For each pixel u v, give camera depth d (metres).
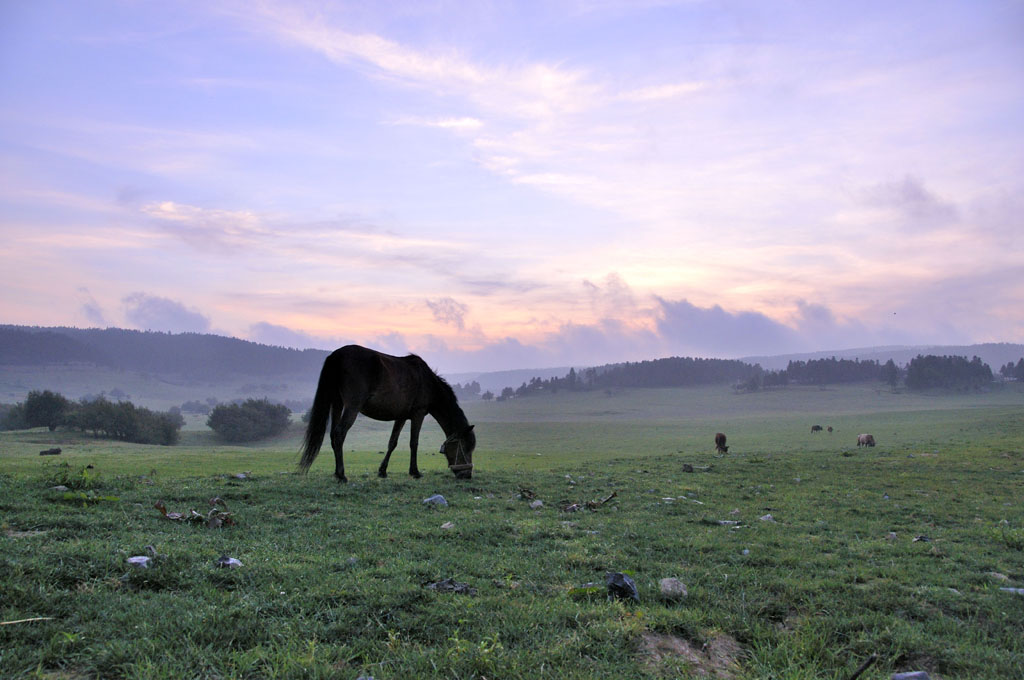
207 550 6.21
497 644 4.10
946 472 20.77
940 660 4.73
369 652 4.03
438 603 5.00
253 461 35.06
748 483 16.75
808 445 58.66
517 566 6.72
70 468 11.09
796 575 7.04
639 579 6.43
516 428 136.75
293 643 4.00
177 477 13.01
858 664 4.56
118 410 104.62
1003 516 12.30
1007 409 136.62
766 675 4.20
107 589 4.83
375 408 13.30
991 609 6.05
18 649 3.65
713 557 7.85
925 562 8.00
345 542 7.29
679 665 4.18
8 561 5.00
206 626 4.18
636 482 16.00
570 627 4.73
